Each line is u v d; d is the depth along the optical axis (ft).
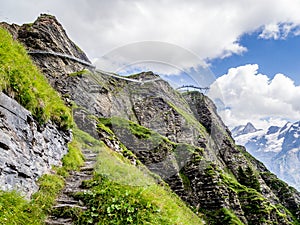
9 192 26.96
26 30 143.54
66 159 46.78
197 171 121.39
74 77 103.14
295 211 295.48
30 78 39.47
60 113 49.08
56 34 153.58
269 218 163.43
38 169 35.60
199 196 120.06
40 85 42.45
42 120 37.68
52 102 47.50
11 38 44.93
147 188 41.83
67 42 161.58
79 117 79.51
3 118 28.81
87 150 63.36
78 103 87.92
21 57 42.22
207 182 124.06
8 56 35.53
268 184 327.47
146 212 32.71
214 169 140.67
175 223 34.12
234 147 269.03
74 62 144.36
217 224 115.65
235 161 261.24
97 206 32.17
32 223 26.27
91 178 42.06
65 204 32.48
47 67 127.34
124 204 32.42
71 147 52.85
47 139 40.91
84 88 92.79
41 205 30.48
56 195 34.60
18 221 24.71
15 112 31.14
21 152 30.99
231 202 145.38
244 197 171.22
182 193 109.70
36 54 130.21
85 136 72.23
